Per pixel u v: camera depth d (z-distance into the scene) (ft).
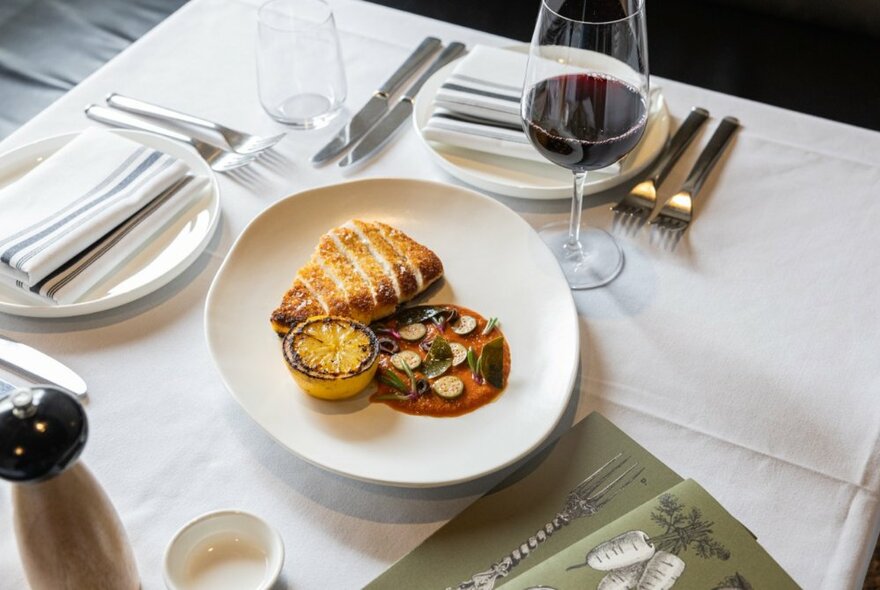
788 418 2.73
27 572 2.26
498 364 2.72
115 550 2.27
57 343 2.91
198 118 3.60
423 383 2.71
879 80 5.16
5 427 2.05
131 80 3.80
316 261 2.98
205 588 2.36
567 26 2.73
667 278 3.08
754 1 5.57
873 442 2.68
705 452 2.66
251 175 3.41
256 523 2.40
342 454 2.57
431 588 2.41
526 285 2.96
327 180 3.40
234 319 2.88
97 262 2.99
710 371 2.83
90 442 2.67
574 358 2.72
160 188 3.18
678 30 5.52
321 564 2.45
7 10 5.46
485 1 5.83
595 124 2.81
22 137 3.55
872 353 2.88
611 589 2.29
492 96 3.42
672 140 3.51
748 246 3.17
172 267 3.01
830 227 3.23
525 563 2.44
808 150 3.49
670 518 2.40
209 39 4.01
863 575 2.52
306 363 2.66
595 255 3.13
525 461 2.63
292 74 3.57
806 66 5.26
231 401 2.77
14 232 3.00
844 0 5.32
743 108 3.67
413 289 2.90
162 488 2.59
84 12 5.50
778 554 2.47
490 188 3.30
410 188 3.21
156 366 2.85
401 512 2.54
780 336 2.92
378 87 3.76
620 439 2.67
